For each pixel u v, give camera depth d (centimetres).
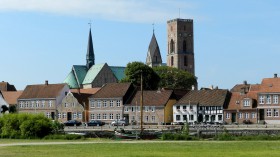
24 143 10631
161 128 15675
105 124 19912
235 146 9438
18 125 13425
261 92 19812
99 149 8781
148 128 15762
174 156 7469
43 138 12888
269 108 19650
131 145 9756
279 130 13788
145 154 7788
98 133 13800
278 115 19500
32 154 7869
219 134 12938
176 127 15775
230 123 18950
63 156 7519
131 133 13288
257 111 19750
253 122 19750
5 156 7588
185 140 11888
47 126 13350
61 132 13825
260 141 11169
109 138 13138
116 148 8981
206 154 7788
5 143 10700
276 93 19575
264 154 7781
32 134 13200
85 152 8169
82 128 15975
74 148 9012
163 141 11306
